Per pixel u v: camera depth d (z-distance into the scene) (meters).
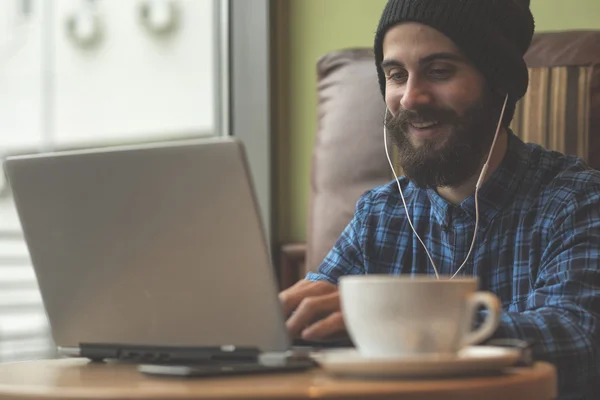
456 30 1.42
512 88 1.50
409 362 0.76
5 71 3.10
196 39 2.72
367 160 2.00
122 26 2.93
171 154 0.95
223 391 0.74
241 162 0.91
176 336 0.99
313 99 2.47
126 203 0.99
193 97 2.74
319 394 0.73
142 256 1.00
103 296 1.04
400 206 1.62
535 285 1.34
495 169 1.49
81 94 3.01
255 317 0.94
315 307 1.01
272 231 2.50
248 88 2.54
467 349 0.88
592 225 1.35
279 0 2.53
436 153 1.46
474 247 1.49
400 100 1.50
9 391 0.80
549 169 1.50
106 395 0.75
